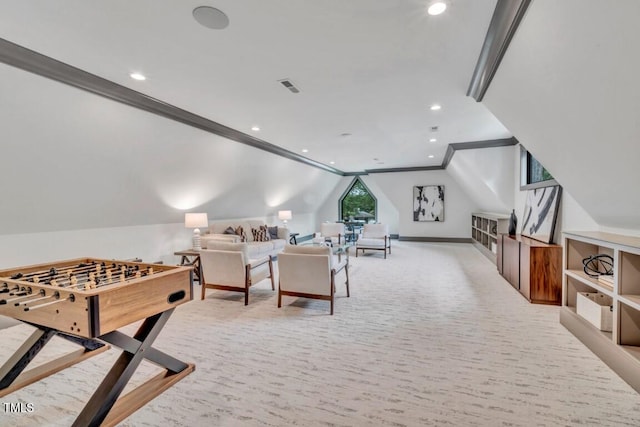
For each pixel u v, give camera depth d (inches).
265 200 285.1
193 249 189.6
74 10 68.1
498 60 87.0
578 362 88.6
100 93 105.7
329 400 72.7
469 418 66.0
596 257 101.7
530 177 192.1
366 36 80.6
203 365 88.7
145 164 146.0
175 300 78.4
